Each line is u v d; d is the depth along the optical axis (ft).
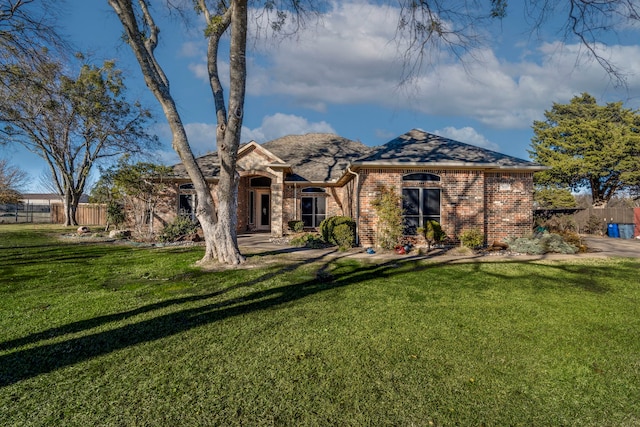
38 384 10.99
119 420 9.25
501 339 14.49
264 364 12.32
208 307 18.86
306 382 11.10
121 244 48.06
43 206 123.34
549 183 101.19
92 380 11.24
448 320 16.78
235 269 29.48
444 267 30.42
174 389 10.72
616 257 35.94
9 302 19.80
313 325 16.12
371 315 17.53
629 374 11.71
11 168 131.44
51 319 16.89
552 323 16.37
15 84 42.24
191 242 50.37
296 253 39.09
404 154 46.60
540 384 11.05
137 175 54.08
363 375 11.53
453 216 44.52
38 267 30.48
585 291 22.25
